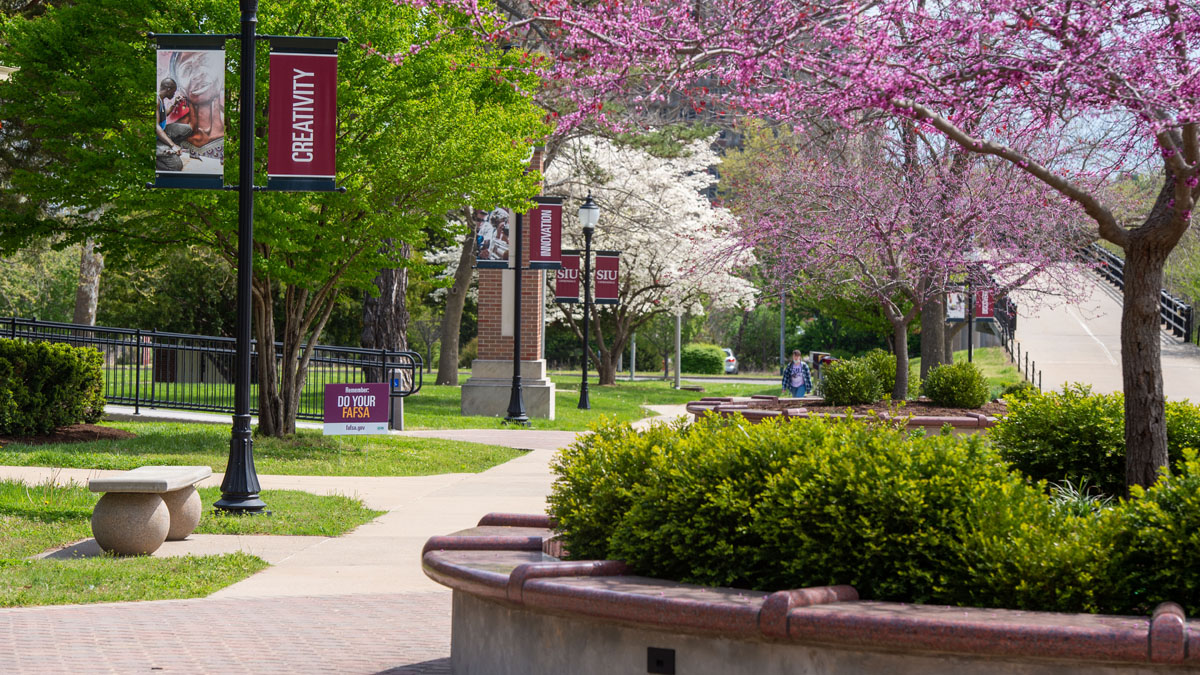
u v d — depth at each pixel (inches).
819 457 206.4
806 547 196.7
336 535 431.8
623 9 279.1
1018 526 194.5
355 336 1921.8
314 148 469.7
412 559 386.3
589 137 1488.7
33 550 378.6
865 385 778.2
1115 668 161.3
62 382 695.7
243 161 470.9
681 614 179.6
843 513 196.9
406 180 652.7
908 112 255.1
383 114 639.8
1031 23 238.1
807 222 719.1
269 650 263.0
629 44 270.1
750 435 219.5
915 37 260.4
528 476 627.2
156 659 251.8
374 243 681.6
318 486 558.6
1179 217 261.9
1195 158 257.4
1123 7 259.0
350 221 668.1
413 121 637.9
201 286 1765.5
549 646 202.5
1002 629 161.6
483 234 1036.5
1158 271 272.7
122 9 627.8
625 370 2947.8
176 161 464.8
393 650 265.4
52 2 905.5
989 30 250.4
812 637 171.0
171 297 1755.7
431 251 1798.7
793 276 788.0
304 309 761.0
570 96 314.7
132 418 786.8
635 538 214.1
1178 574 183.6
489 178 665.6
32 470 556.4
